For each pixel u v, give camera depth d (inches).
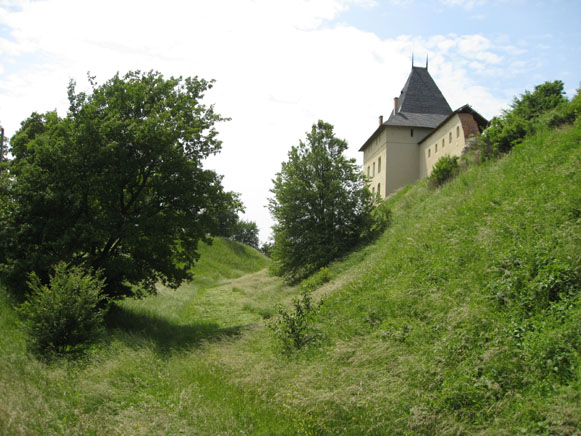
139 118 650.2
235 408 279.4
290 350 398.6
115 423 244.2
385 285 488.7
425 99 1813.5
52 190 565.3
